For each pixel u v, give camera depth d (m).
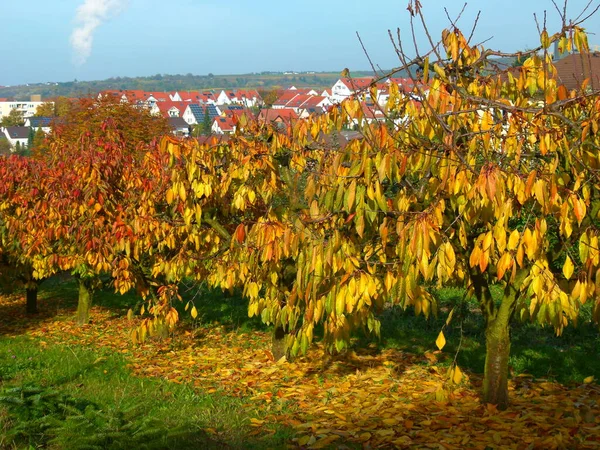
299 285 5.96
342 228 6.46
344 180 6.01
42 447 6.37
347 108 6.50
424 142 6.03
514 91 6.73
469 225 6.05
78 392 8.74
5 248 16.16
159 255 11.53
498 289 16.14
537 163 6.16
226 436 6.84
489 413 7.04
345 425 7.06
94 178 12.25
